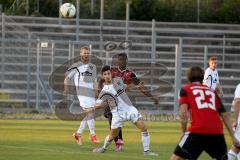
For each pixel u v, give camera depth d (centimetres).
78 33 10750
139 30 11125
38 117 8575
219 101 3306
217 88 7362
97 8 11906
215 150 3253
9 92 9375
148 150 4759
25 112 8969
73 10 9612
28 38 9788
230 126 3316
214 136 3228
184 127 3281
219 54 11069
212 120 3234
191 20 11856
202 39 11156
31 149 5012
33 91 9594
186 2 12044
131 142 5819
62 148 5153
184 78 10494
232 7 11950
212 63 7238
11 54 9969
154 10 11775
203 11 11981
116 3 11900
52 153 4766
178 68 9256
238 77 10731
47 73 9594
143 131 4756
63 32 11081
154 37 9788
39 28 11050
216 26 11400
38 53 9200
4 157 4469
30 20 11050
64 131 6819
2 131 6644
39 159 4403
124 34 11144
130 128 7431
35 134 6394
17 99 9294
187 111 3281
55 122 8019
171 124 8106
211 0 12175
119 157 4588
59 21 11112
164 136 6481
